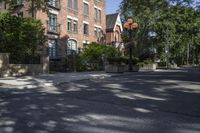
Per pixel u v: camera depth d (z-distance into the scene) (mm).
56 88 15922
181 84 16812
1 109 9633
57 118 8305
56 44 38781
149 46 51438
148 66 41594
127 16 42719
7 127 7379
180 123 7848
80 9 44188
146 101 11117
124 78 21641
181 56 69000
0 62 24359
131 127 7379
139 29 47281
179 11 30781
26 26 27031
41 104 10531
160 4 28297
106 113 8984
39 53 28531
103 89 14719
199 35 59094
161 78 21234
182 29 53594
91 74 26375
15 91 14906
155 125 7605
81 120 8078
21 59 26578
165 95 12617
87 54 36906
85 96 12461
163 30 50750
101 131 7020
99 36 49562
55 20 38750
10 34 25953
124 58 32312
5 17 26781
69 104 10523
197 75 25016
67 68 33062
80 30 44031
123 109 9617
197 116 8750
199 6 29719
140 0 28250
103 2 50875
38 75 25438
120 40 54500
